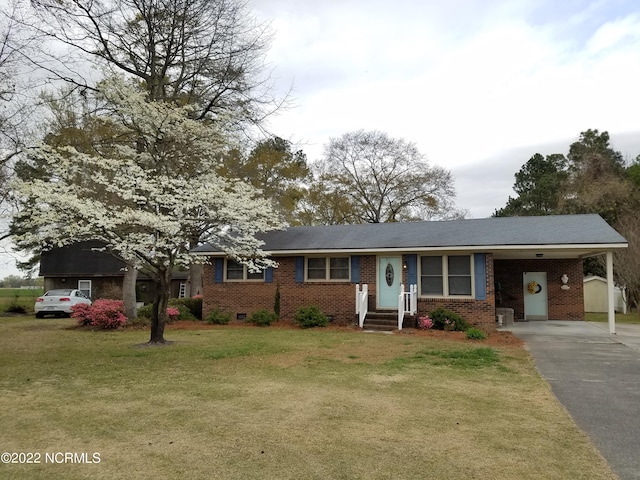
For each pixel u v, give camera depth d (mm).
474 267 16094
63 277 30609
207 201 11953
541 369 9203
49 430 5332
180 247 12453
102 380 8055
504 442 4996
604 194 29094
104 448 4766
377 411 6137
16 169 13562
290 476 4109
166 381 7953
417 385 7695
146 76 18375
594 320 21922
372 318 16750
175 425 5520
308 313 16953
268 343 12570
